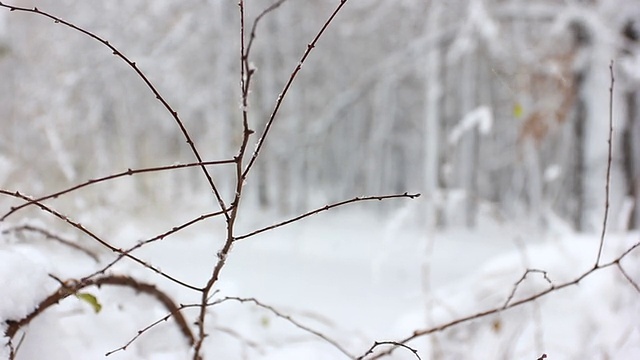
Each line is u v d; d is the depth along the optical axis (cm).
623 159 550
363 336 214
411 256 739
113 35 740
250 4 768
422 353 204
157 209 589
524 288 222
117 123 847
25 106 591
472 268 671
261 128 1043
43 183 462
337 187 1933
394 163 2017
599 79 584
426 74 953
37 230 149
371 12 920
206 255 547
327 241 865
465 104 1177
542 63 618
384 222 1261
